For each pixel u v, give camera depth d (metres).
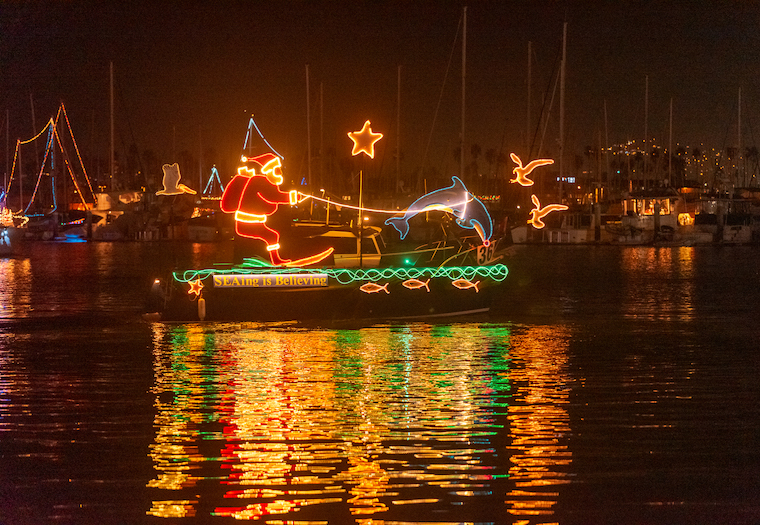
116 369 16.72
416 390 14.57
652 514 9.04
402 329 22.20
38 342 20.42
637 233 89.62
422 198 23.91
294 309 23.09
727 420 12.61
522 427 12.13
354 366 16.91
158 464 10.50
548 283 41.34
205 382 15.31
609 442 11.44
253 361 17.50
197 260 60.62
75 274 46.66
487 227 24.30
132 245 88.25
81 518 8.92
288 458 10.70
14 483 9.89
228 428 12.06
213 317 23.02
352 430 11.92
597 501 9.36
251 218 21.88
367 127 20.72
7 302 30.83
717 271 50.78
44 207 114.56
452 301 24.09
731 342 20.55
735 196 100.50
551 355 18.39
